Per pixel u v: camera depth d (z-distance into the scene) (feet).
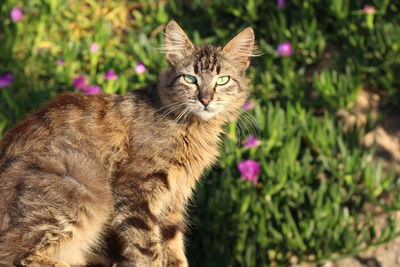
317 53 32.76
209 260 27.78
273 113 29.07
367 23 32.37
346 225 28.09
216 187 28.45
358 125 30.71
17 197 19.01
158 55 31.01
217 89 21.18
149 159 20.35
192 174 21.54
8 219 18.88
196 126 21.24
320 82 30.63
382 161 30.25
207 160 21.89
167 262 21.18
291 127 29.07
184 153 20.93
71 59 30.94
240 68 22.00
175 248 21.49
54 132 20.24
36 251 18.74
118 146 20.39
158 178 20.29
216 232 28.04
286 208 28.02
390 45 31.73
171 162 20.63
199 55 21.31
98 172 19.90
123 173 20.10
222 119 22.07
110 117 20.75
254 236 27.86
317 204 27.91
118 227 19.90
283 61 31.09
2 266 18.52
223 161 28.53
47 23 33.27
